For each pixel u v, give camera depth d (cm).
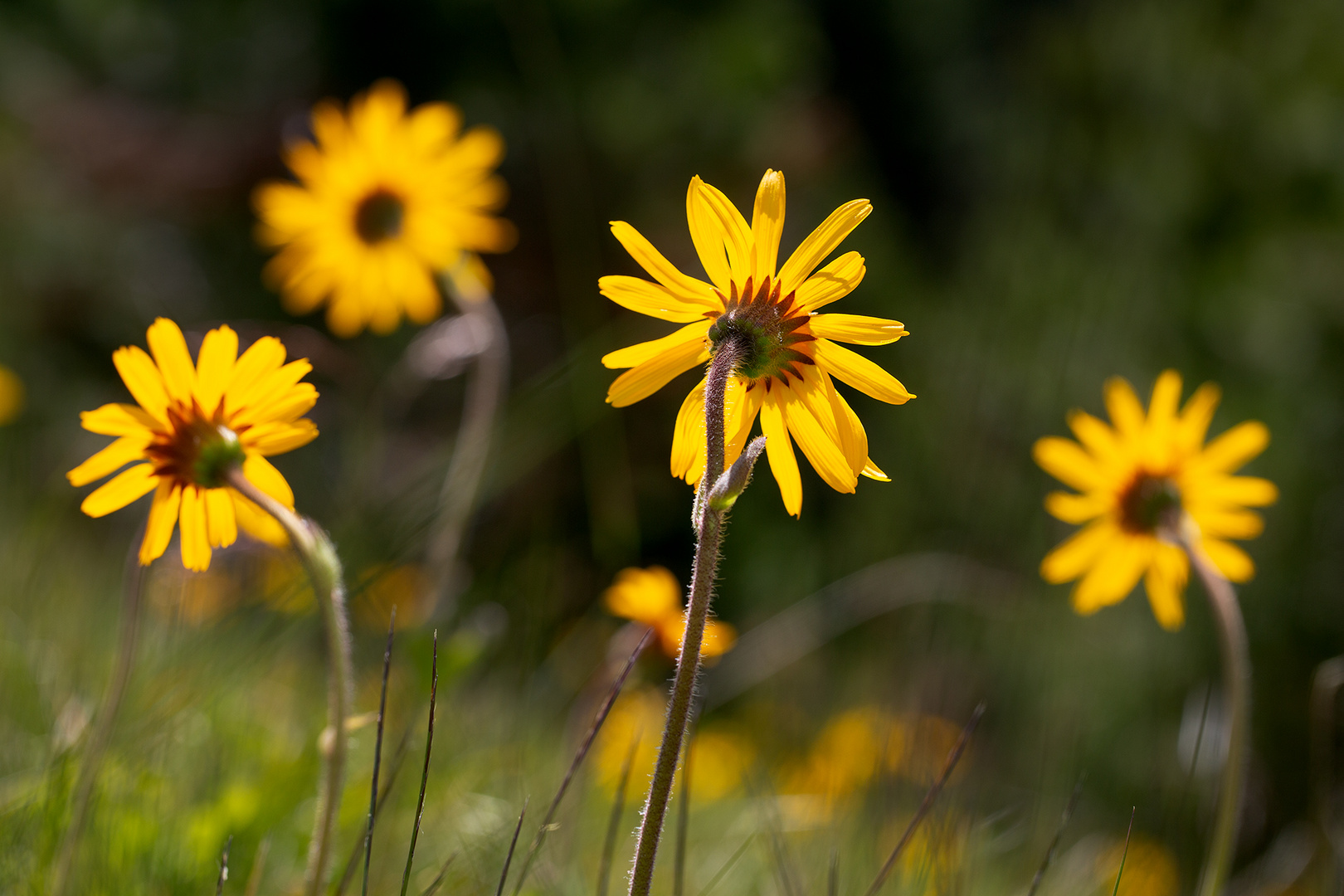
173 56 1262
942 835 240
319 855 149
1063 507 249
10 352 1057
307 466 666
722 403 135
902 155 1445
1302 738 750
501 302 1083
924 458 718
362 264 341
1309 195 943
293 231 338
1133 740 568
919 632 468
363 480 352
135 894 196
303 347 349
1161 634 699
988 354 802
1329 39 959
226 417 156
